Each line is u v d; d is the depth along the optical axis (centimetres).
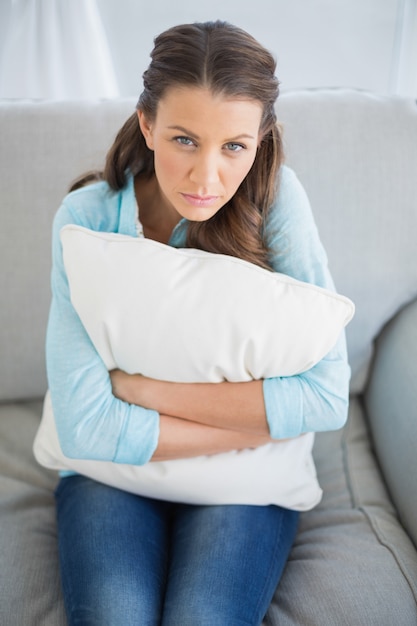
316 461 110
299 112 110
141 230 86
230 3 134
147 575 81
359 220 109
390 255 110
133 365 84
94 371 84
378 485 104
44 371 115
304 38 139
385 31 138
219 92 67
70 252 81
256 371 84
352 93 114
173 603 78
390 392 106
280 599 85
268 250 88
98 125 110
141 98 76
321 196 109
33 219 109
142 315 80
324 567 87
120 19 134
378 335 118
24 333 112
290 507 93
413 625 79
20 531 95
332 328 82
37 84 132
